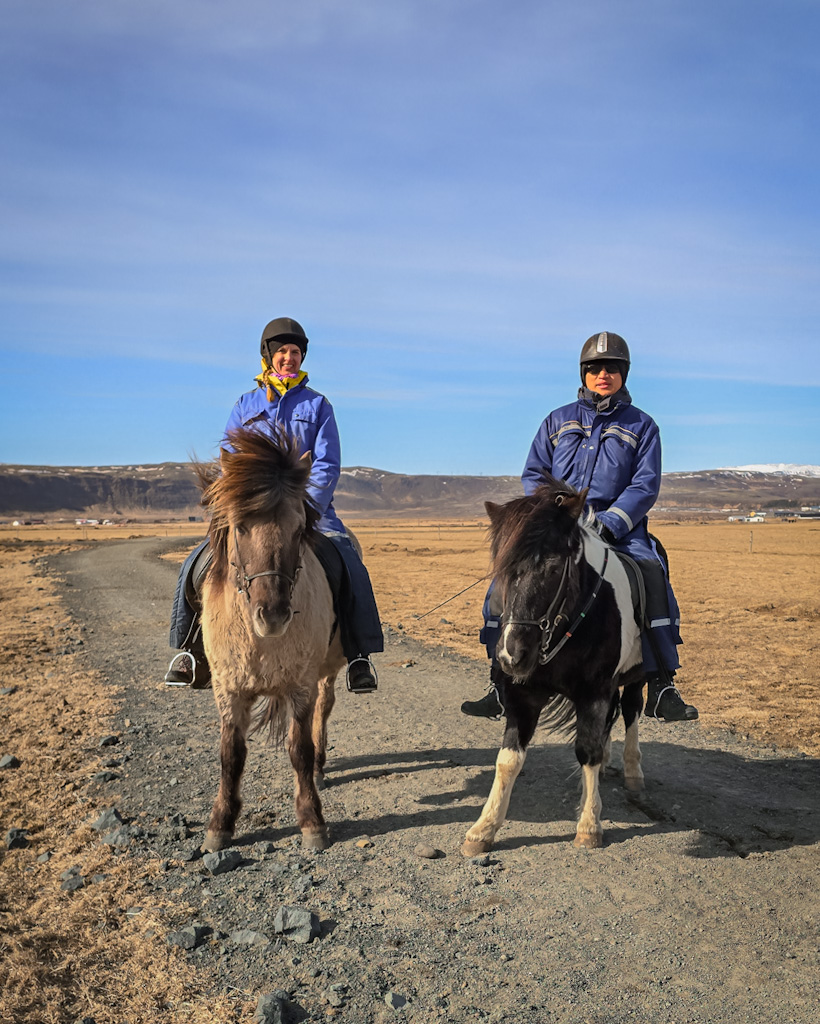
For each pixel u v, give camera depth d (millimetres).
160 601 19422
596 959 3342
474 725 7547
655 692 5168
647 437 5352
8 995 3125
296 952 3426
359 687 5254
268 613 3957
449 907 3832
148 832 4828
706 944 3453
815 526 102188
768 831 4785
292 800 5418
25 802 5496
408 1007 3014
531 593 4062
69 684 9461
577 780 5797
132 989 3186
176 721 7711
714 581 23203
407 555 41875
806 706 8109
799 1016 2924
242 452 4254
